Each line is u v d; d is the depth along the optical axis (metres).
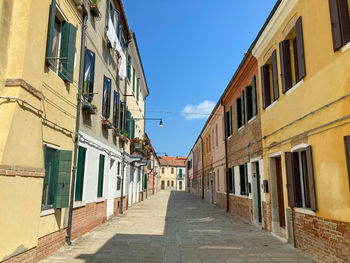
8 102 4.65
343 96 4.96
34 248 5.33
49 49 5.87
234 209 14.33
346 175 4.91
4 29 4.73
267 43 9.11
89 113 8.66
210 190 22.86
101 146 10.22
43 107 5.79
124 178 15.16
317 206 5.85
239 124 13.21
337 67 5.20
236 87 13.70
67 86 7.04
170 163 73.44
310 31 6.20
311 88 6.16
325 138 5.56
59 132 6.57
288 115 7.42
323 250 5.65
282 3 7.40
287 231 7.50
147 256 6.18
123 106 13.90
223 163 17.27
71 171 7.20
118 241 7.59
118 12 12.33
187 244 7.41
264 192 9.28
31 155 5.10
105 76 10.53
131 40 15.31
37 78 5.30
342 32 4.98
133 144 17.41
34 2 5.16
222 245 7.30
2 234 4.23
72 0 7.22
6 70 4.79
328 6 5.52
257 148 10.27
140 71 20.55
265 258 6.05
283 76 7.64
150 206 19.03
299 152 7.12
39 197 5.39
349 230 4.80
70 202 7.19
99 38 9.74
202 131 26.55
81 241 7.48
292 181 7.04
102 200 10.47
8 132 4.45
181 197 31.95
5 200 4.32
